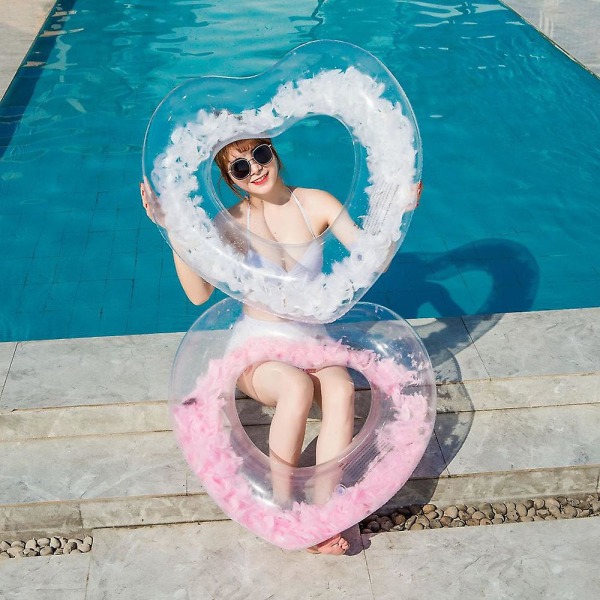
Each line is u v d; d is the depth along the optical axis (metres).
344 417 3.68
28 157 7.02
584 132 7.14
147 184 3.51
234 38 8.82
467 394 4.36
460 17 9.13
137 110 7.63
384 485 3.68
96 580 3.79
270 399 3.80
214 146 3.51
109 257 5.98
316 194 3.99
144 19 9.35
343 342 3.87
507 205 6.37
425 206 6.38
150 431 4.29
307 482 3.65
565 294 5.57
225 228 3.57
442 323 4.70
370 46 8.55
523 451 4.16
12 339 5.31
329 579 3.75
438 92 7.73
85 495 3.98
